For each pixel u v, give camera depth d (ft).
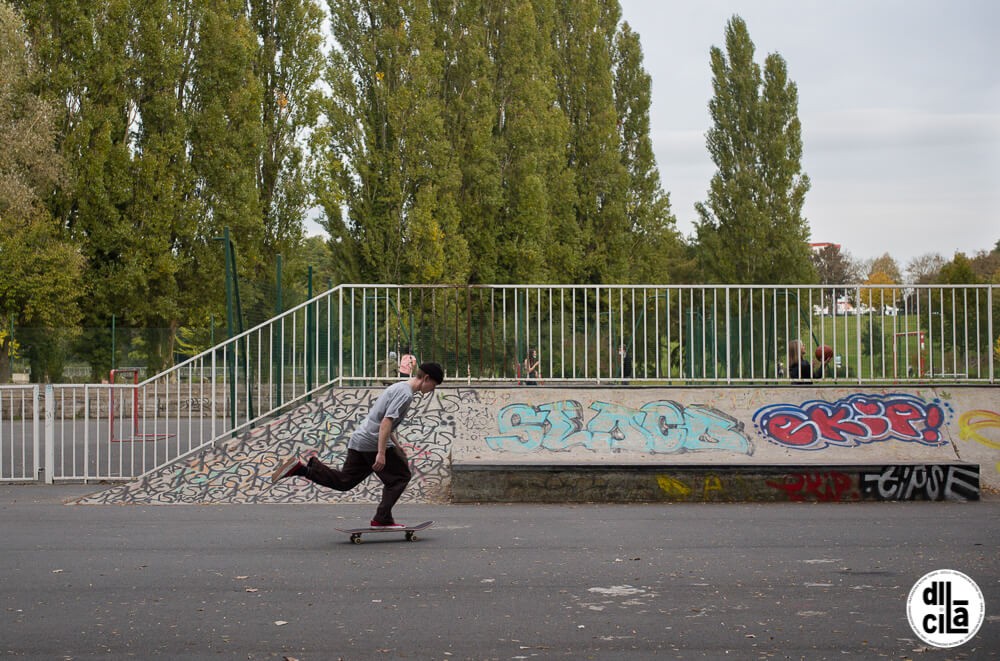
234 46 112.57
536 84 127.85
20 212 97.35
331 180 112.88
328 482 31.12
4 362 91.81
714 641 18.95
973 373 45.96
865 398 44.91
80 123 103.35
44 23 103.50
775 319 46.50
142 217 106.52
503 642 18.93
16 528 33.50
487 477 40.27
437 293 47.52
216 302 111.55
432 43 116.37
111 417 45.42
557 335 47.01
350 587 23.82
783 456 43.11
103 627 20.10
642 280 145.28
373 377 45.98
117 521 35.27
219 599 22.59
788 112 153.89
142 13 109.29
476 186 122.42
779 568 26.04
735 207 152.25
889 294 46.37
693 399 44.86
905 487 40.34
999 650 18.39
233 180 111.45
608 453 43.27
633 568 26.09
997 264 215.72
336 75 113.91
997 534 31.60
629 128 148.05
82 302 105.60
